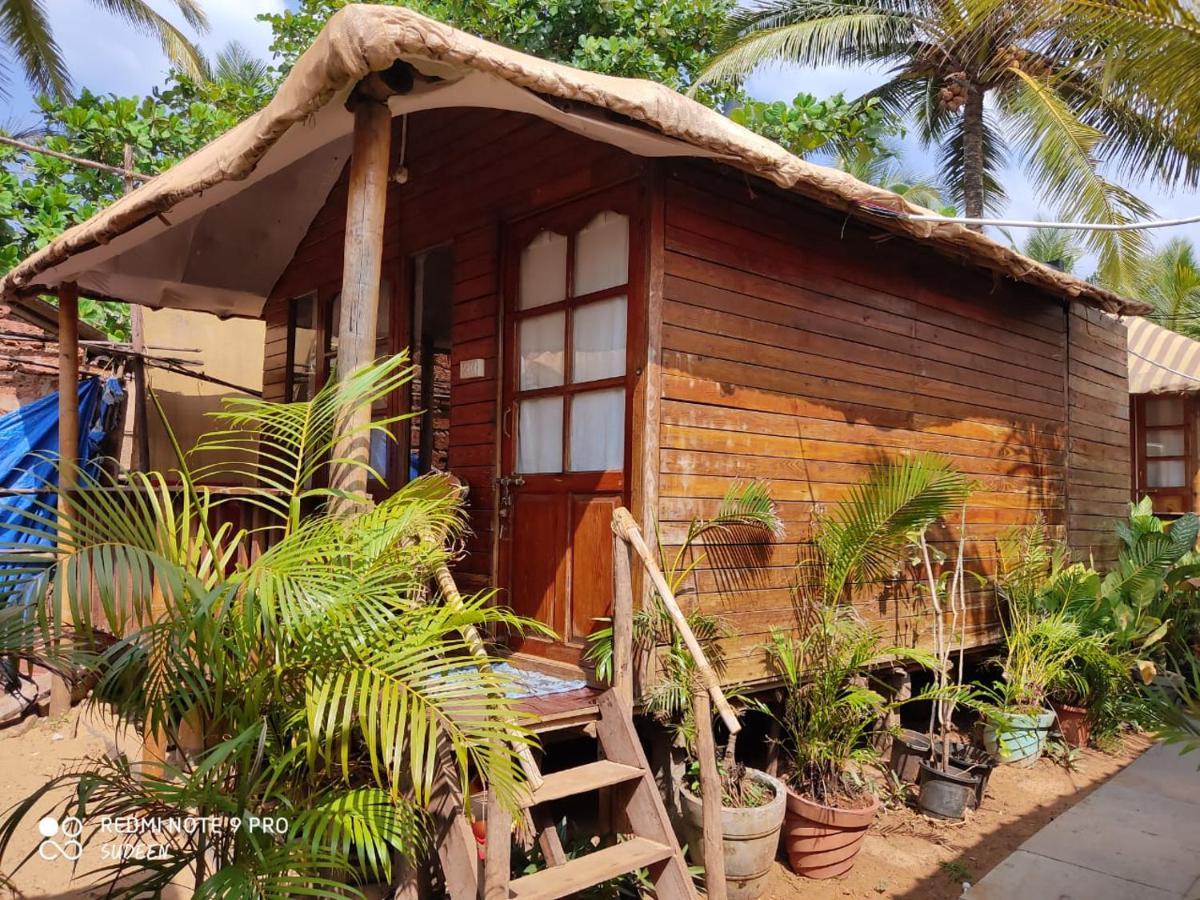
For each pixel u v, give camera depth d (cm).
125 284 602
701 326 397
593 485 398
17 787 464
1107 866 395
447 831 265
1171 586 661
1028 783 523
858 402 483
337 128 323
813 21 1099
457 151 484
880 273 503
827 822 381
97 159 910
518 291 451
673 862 294
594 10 953
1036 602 591
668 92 310
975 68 1091
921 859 412
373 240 291
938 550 546
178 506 482
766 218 434
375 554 265
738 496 407
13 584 222
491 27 926
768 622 425
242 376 848
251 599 222
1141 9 489
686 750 380
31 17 1173
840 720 415
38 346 769
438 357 752
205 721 255
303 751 254
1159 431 1063
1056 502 665
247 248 582
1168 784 515
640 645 362
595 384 402
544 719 317
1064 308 685
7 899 348
